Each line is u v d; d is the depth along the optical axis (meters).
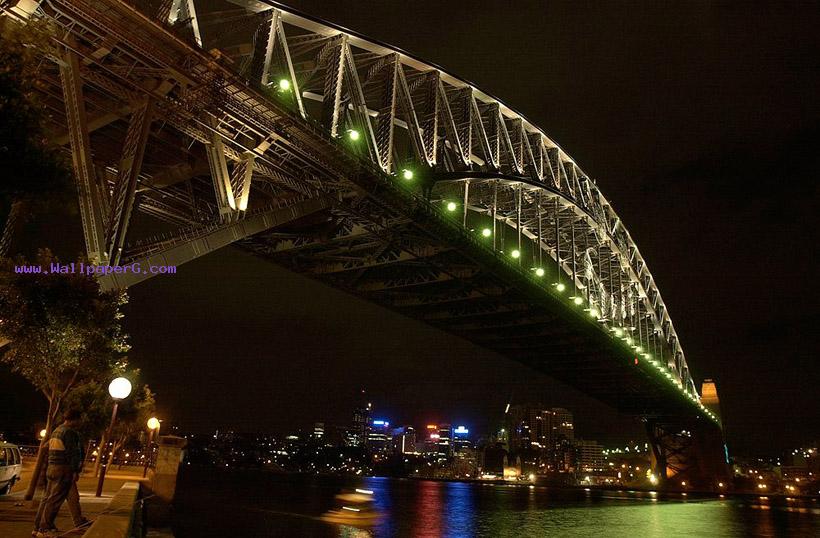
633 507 87.56
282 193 42.41
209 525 34.69
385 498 84.38
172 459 18.33
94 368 21.73
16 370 21.53
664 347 114.31
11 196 8.25
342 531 35.94
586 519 59.19
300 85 39.44
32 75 8.55
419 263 57.97
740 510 88.88
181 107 29.55
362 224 50.38
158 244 29.27
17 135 7.75
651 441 153.62
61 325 18.28
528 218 79.00
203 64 28.06
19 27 8.53
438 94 54.62
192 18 29.75
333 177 39.81
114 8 24.61
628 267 102.19
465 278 61.62
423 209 48.16
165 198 40.84
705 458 149.50
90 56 25.98
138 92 28.25
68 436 11.20
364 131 42.59
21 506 17.53
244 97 30.72
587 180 90.94
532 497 113.06
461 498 96.75
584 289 82.12
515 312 72.31
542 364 99.81
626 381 107.31
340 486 124.12
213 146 32.12
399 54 48.53
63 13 23.95
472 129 60.81
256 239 54.19
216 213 39.69
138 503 13.98
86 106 29.59
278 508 51.56
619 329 89.19
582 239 88.62
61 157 8.62
